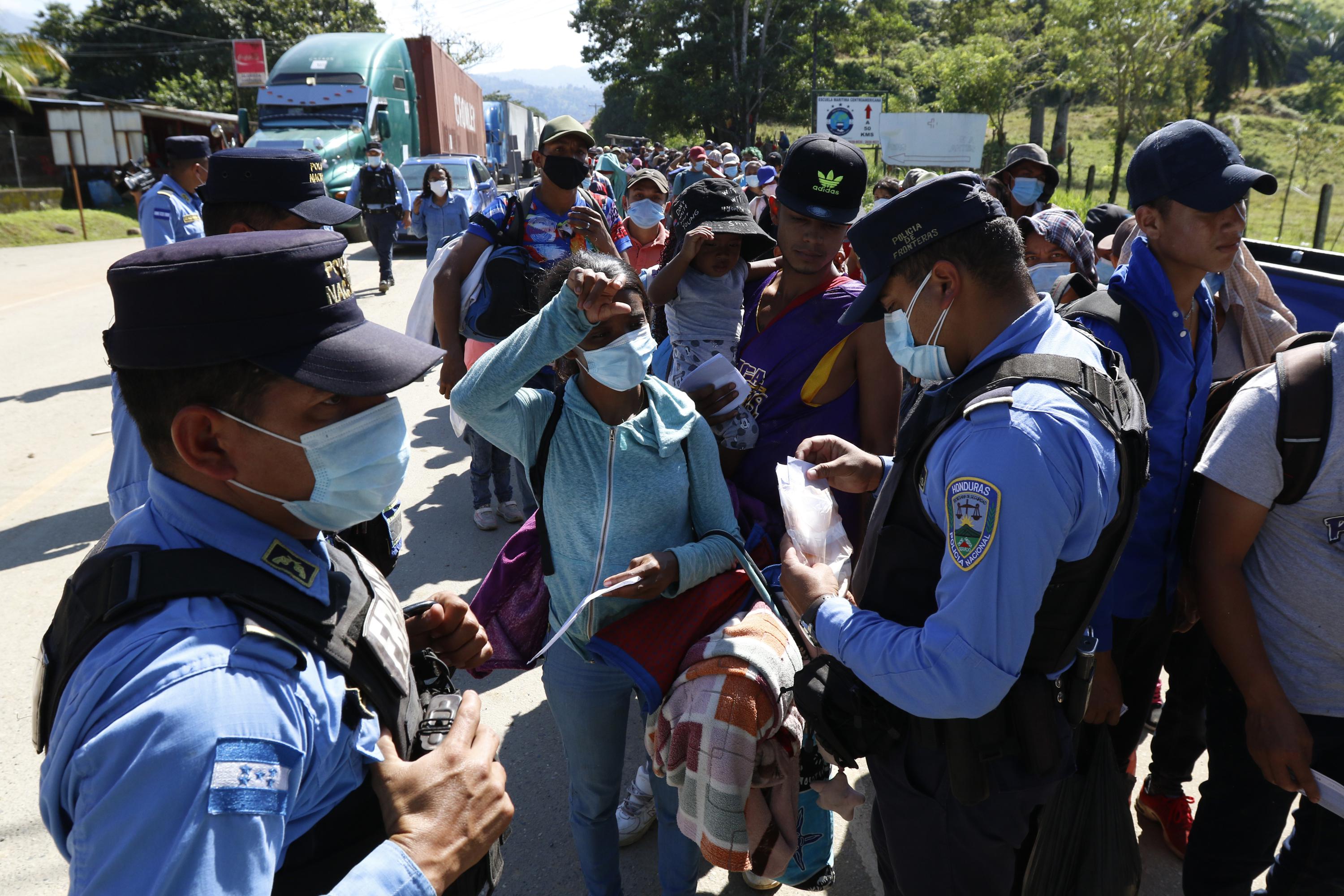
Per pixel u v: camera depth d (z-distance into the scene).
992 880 1.72
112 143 24.50
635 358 1.95
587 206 4.19
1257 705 1.92
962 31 40.84
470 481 5.57
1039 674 1.60
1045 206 5.36
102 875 0.87
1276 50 44.09
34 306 11.95
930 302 1.60
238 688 0.94
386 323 10.21
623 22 46.38
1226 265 2.16
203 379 1.06
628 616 2.08
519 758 3.21
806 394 2.54
